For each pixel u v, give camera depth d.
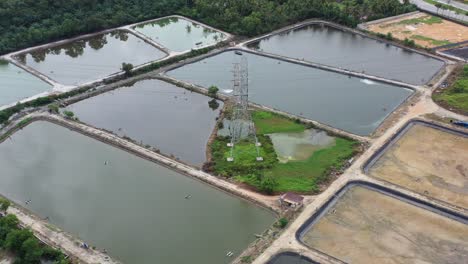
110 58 155.38
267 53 154.75
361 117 119.56
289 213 86.69
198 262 77.31
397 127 113.56
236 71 118.50
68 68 147.75
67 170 101.94
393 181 95.56
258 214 88.25
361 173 97.50
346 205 89.50
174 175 99.75
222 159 103.38
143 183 97.38
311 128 114.56
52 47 162.12
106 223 86.31
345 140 109.56
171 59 149.38
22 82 138.50
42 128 118.25
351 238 81.62
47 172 101.38
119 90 136.00
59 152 108.50
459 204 88.75
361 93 131.50
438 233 82.50
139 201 92.06
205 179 97.12
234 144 108.31
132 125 118.38
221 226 85.38
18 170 102.38
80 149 109.50
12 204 91.38
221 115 120.81
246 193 92.75
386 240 81.00
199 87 134.88
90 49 162.62
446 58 151.25
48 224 86.06
